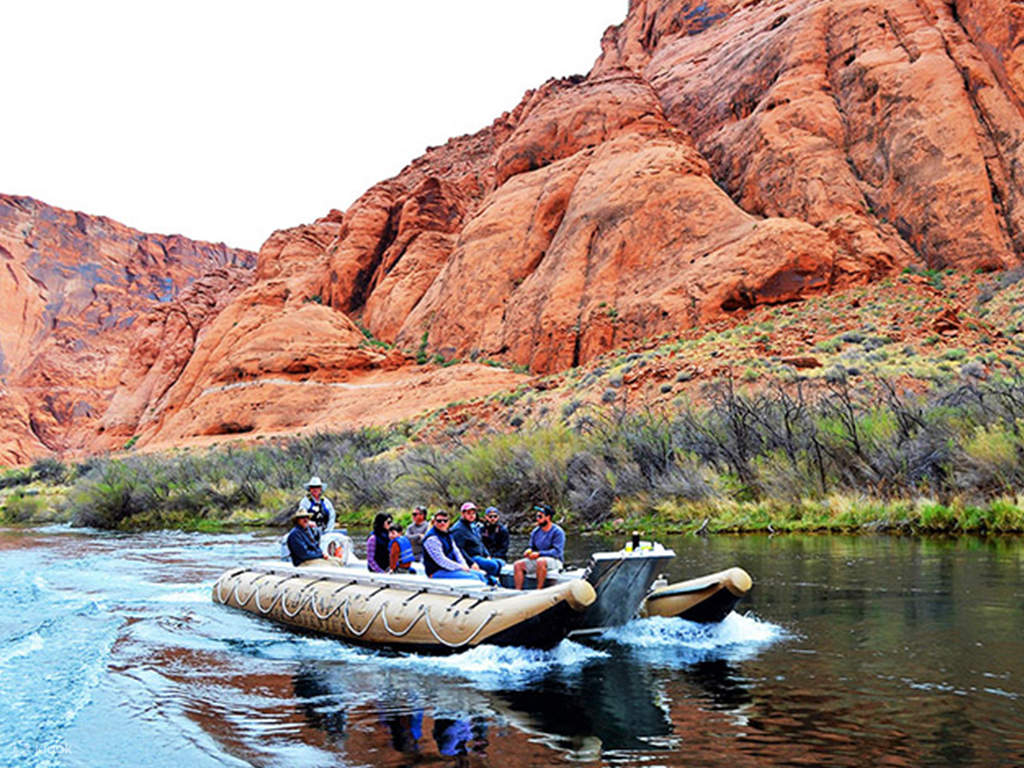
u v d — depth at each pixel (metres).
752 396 26.69
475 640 7.91
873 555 13.22
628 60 84.19
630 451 21.67
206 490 30.44
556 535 9.60
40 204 154.12
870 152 46.94
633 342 43.97
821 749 5.19
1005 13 44.62
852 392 25.58
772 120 50.94
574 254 50.69
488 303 57.06
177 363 89.31
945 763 4.90
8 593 13.20
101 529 28.52
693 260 45.56
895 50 49.03
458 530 9.62
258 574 11.66
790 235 41.91
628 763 5.06
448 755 5.29
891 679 6.68
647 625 8.91
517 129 67.31
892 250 42.84
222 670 7.86
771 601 10.06
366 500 26.20
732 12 75.00
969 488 16.23
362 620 9.02
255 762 5.27
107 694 7.00
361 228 77.69
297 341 62.41
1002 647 7.54
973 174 41.97
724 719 5.85
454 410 39.75
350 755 5.35
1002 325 34.47
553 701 6.45
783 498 18.23
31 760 5.39
